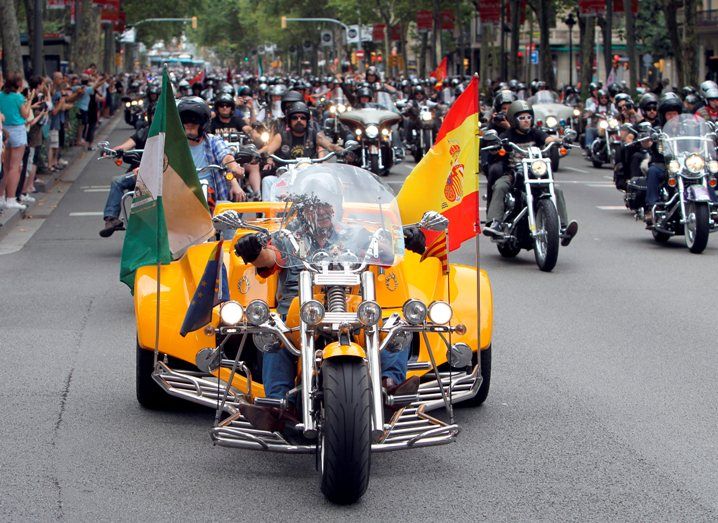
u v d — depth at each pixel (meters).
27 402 9.20
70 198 25.86
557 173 33.34
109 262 16.78
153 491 7.18
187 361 8.72
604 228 21.08
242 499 7.04
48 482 7.32
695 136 18.12
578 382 9.90
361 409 6.69
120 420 8.72
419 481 7.37
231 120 18.31
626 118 30.64
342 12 111.44
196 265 8.92
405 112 37.22
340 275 7.41
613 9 50.84
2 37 32.16
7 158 21.61
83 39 61.00
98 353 10.94
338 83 40.75
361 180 8.20
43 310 13.08
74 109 38.66
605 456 7.85
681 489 7.17
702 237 17.66
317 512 6.82
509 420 8.74
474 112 9.22
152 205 8.66
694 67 43.78
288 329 7.27
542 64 63.91
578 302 13.75
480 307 8.83
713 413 8.91
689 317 12.80
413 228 8.66
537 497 7.05
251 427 7.81
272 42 180.12
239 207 9.52
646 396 9.42
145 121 17.14
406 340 7.41
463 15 86.12
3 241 19.12
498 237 16.70
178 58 170.88
